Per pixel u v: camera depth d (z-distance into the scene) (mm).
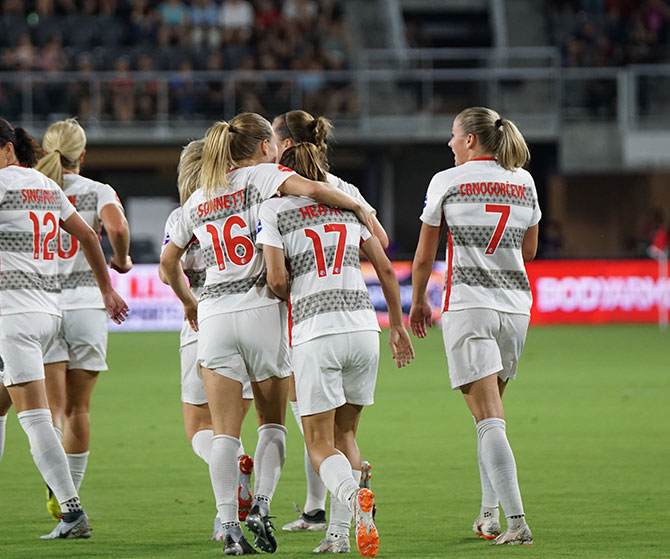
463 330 15953
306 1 78812
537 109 70375
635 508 18391
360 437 26484
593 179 75938
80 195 18516
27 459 23703
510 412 30609
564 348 49125
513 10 81000
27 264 16188
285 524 17469
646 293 61750
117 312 17453
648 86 70438
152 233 70000
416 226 74500
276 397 15625
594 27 77688
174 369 42062
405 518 17828
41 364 16203
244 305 15094
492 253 16109
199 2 76312
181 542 16094
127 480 21312
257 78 68000
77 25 73812
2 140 16359
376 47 78188
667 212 75812
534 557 14883
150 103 67000
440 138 68688
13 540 16266
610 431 27156
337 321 14898
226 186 15188
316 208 15078
